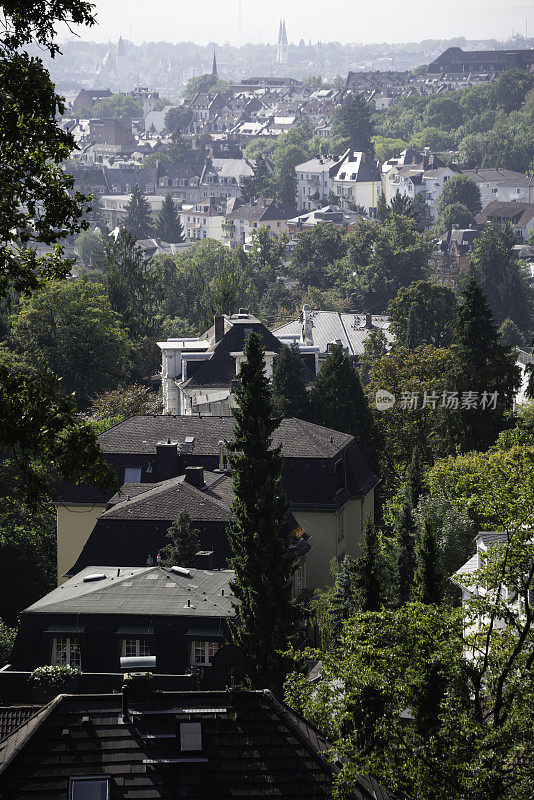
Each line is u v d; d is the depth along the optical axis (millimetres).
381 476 126812
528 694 40750
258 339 71250
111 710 39625
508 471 45312
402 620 43656
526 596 43062
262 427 70000
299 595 92312
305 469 103000
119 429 106438
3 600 105000
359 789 41125
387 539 94125
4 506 110625
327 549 101625
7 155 33094
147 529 84375
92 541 84562
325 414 127250
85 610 66375
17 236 34156
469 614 43562
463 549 93000
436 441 130625
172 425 106875
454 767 40406
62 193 34000
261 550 64562
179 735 38875
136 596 68000
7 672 62000
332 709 43812
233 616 65688
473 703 42594
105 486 32438
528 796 39219
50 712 39406
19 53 32531
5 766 37812
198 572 73062
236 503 66688
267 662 62500
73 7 31969
